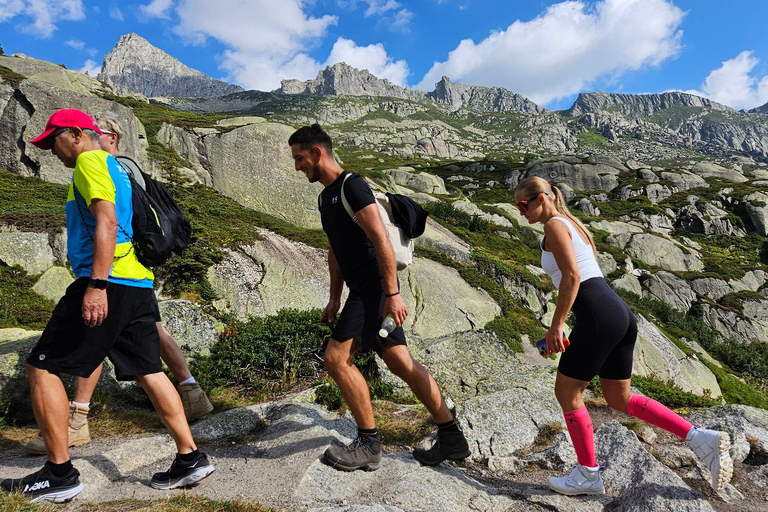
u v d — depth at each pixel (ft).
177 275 31.96
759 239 130.93
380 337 10.42
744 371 74.18
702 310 88.17
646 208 134.82
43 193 36.09
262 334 20.53
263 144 51.03
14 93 40.60
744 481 11.56
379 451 10.55
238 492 9.39
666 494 9.62
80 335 8.78
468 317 42.50
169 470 9.71
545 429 14.43
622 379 10.25
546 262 10.49
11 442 12.20
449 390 20.39
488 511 9.64
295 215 48.83
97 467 10.00
